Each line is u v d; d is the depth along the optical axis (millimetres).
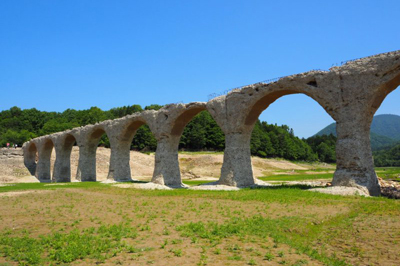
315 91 20141
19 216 13727
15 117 93125
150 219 12195
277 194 17766
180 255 7836
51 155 56562
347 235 9508
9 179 46750
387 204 13828
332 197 16031
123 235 9781
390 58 17547
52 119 99875
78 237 9594
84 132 40125
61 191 24219
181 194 20406
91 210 14797
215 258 7609
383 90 18312
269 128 106375
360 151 18250
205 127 86250
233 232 9797
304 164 87188
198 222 11289
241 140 24969
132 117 33844
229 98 25172
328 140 121188
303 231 9883
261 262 7324
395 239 8930
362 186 17625
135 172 52500
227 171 24531
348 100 18797
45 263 7504
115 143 35656
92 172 40188
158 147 30547
